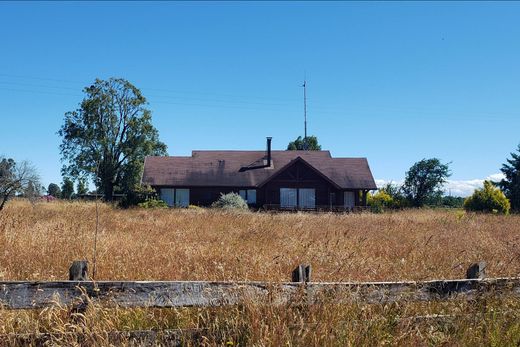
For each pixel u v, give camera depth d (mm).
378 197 55938
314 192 49531
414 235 15789
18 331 4848
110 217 19828
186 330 4867
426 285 5789
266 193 49250
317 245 11344
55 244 9469
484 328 5484
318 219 23875
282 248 10633
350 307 5270
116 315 4941
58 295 4699
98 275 6945
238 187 50531
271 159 54344
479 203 41094
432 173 59000
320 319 4965
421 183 59156
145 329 5121
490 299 5895
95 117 63281
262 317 4895
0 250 8688
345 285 5449
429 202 58781
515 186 55844
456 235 16031
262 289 5262
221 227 16953
